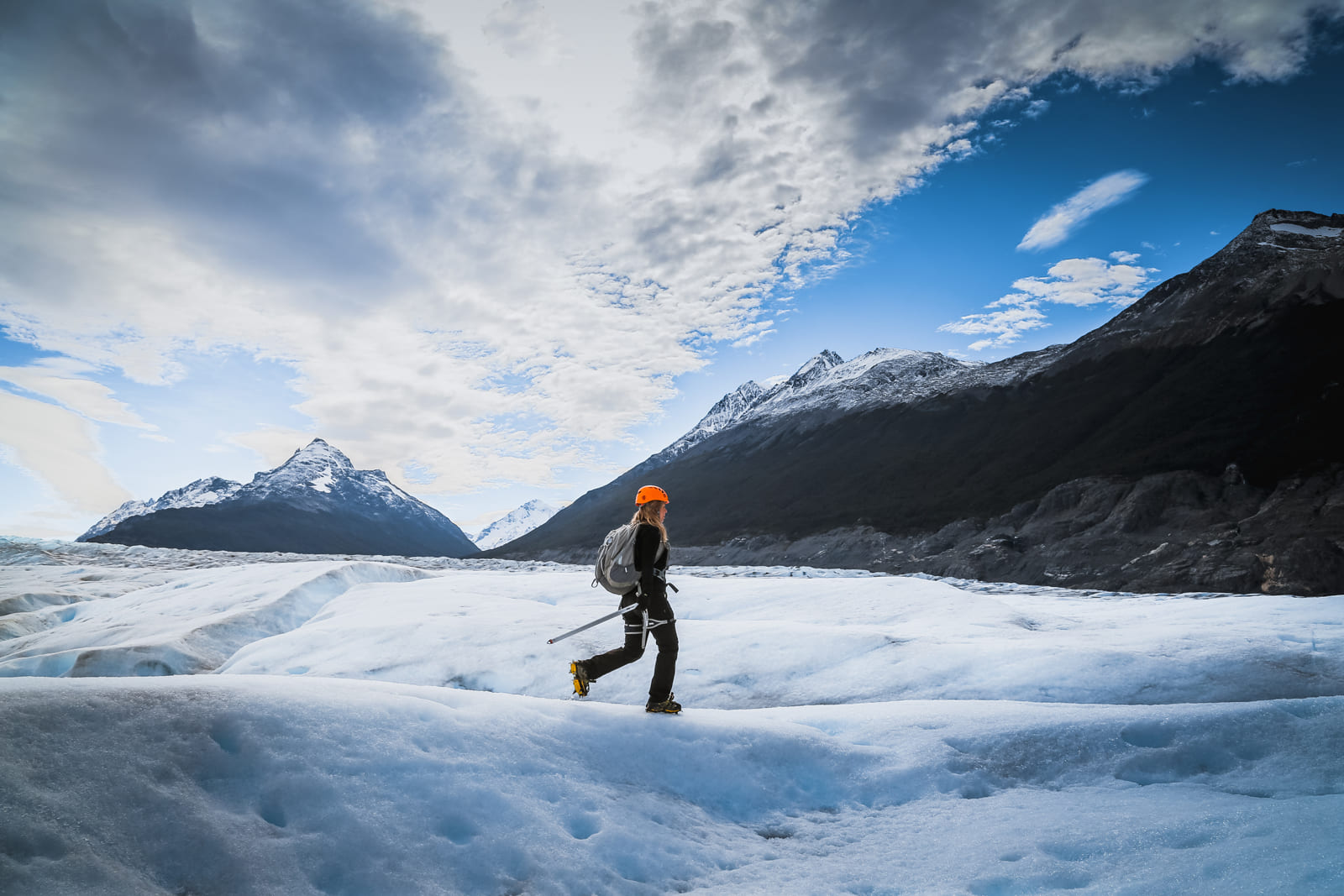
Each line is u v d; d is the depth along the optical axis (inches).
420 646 414.9
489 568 1973.4
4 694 117.1
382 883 111.3
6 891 87.4
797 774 177.8
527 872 122.2
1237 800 156.6
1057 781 179.5
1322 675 313.7
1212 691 302.5
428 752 140.9
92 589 877.2
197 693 132.9
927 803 168.9
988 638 401.7
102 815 103.0
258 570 751.1
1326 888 106.3
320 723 136.3
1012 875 129.0
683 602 561.9
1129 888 118.6
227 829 109.7
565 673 375.9
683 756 172.9
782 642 390.9
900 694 322.7
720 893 128.1
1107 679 315.6
